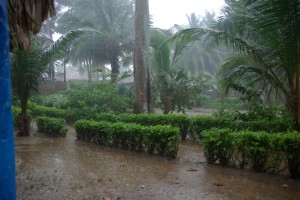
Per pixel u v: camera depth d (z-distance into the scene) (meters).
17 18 3.27
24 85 11.08
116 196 4.98
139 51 13.68
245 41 10.04
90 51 25.28
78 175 6.26
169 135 7.66
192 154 8.39
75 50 25.16
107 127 9.24
